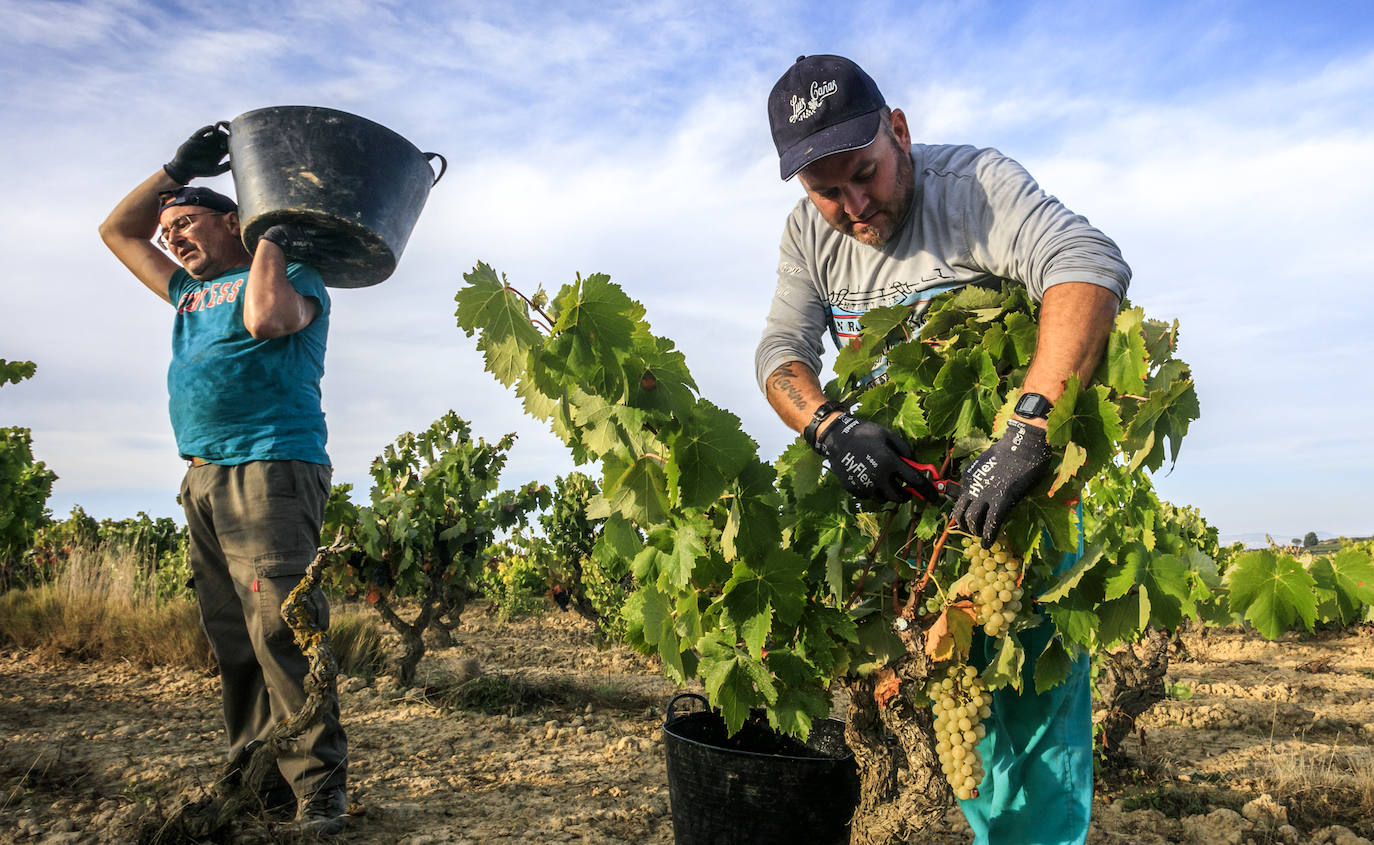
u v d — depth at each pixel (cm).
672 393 213
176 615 711
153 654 671
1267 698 707
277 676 314
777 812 249
